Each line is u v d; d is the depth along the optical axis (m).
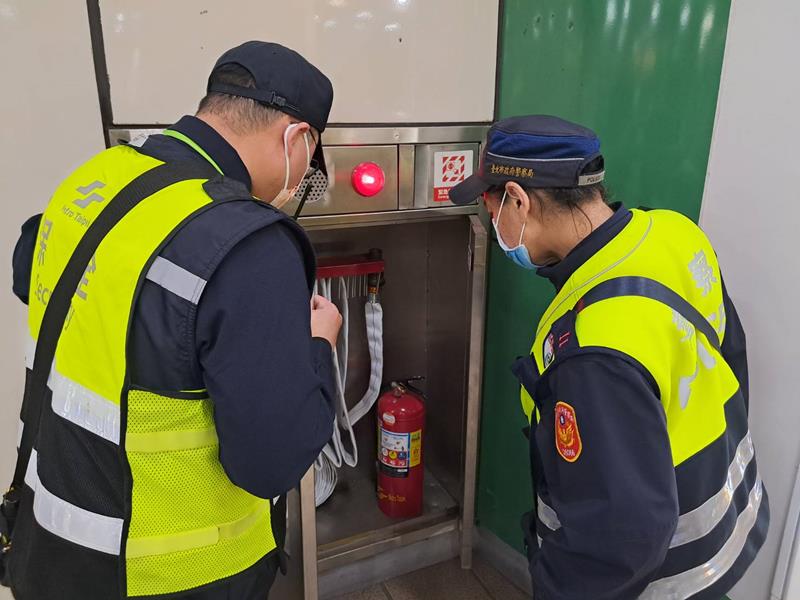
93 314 0.78
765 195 1.12
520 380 0.99
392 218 1.56
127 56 1.24
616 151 1.39
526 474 1.81
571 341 0.84
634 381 0.78
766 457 1.21
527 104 1.58
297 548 1.58
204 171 0.84
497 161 0.97
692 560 0.92
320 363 0.90
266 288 0.74
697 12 1.17
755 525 1.06
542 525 1.04
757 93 1.10
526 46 1.55
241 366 0.73
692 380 0.88
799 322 1.11
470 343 1.75
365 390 2.08
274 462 0.77
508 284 1.75
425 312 2.06
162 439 0.80
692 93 1.21
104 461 0.82
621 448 0.77
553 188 0.93
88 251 0.79
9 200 1.24
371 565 1.92
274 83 0.87
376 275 1.81
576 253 0.94
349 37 1.42
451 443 2.06
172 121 1.31
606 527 0.77
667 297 0.86
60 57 1.19
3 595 1.24
